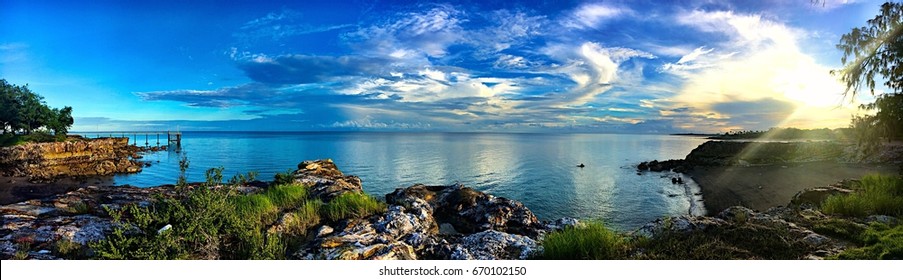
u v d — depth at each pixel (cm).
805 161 4972
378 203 1332
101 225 971
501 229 1284
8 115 7550
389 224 1088
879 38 1262
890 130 1301
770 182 3550
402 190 1620
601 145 12538
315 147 10412
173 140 12500
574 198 3166
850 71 1329
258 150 9331
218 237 819
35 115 7938
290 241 954
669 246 808
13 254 760
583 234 833
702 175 4459
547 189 3616
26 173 5178
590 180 4225
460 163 5972
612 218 2500
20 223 939
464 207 1431
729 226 924
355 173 4744
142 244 714
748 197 2998
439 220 1409
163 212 842
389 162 6081
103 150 6956
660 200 3062
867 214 1120
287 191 1425
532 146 11344
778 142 5769
